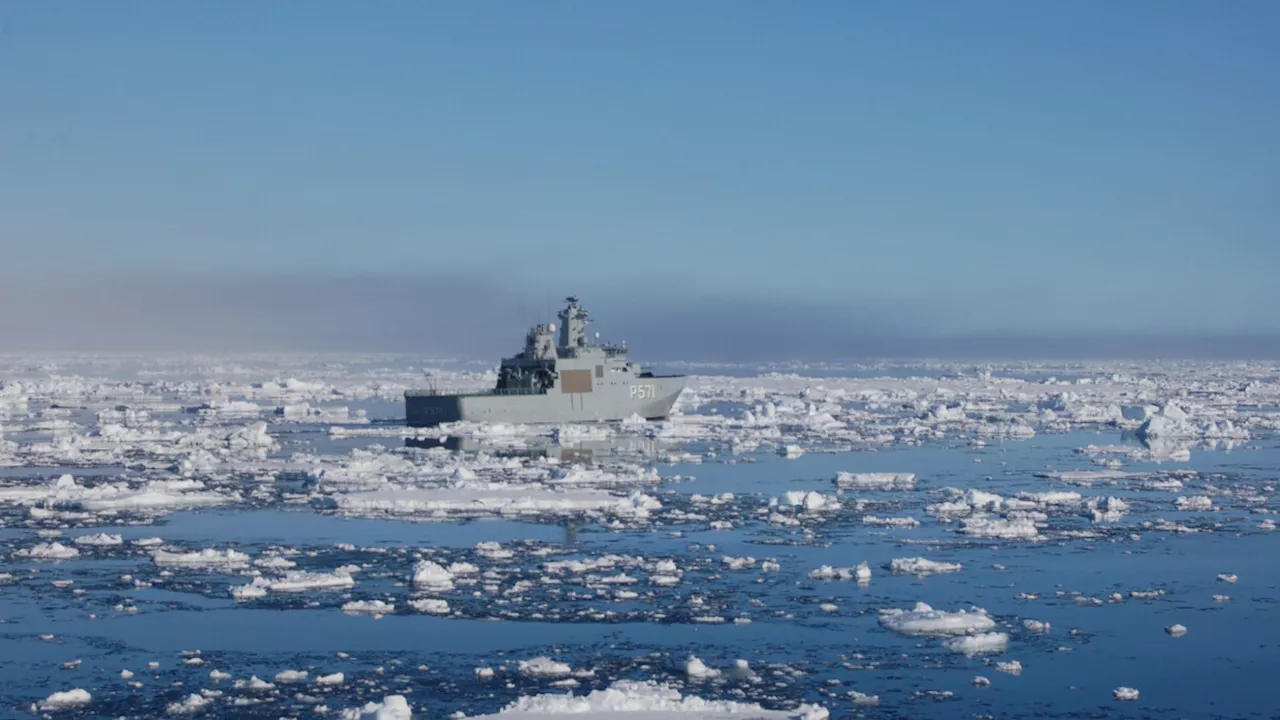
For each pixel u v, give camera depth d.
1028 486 81.94
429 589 50.53
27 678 38.78
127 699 36.81
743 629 44.66
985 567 55.03
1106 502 72.38
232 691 37.47
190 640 43.06
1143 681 38.91
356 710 35.09
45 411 149.00
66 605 47.62
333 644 42.66
